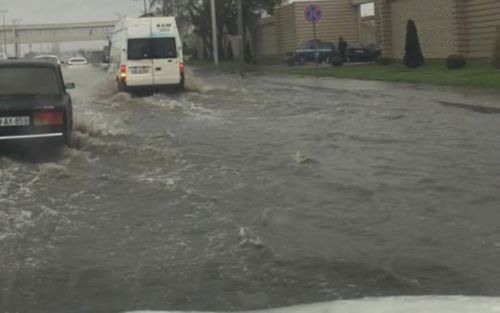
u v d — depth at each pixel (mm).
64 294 5590
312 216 7785
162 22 27203
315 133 14508
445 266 5973
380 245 6641
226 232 7242
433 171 9969
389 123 15516
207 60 73500
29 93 12562
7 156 12227
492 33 30344
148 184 9828
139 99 25016
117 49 28922
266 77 37000
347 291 5457
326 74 34500
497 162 10445
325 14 57125
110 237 7238
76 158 12039
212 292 5527
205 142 13805
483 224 7188
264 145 13117
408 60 33312
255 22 66500
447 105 18297
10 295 5574
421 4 37344
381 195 8648
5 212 8375
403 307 3857
